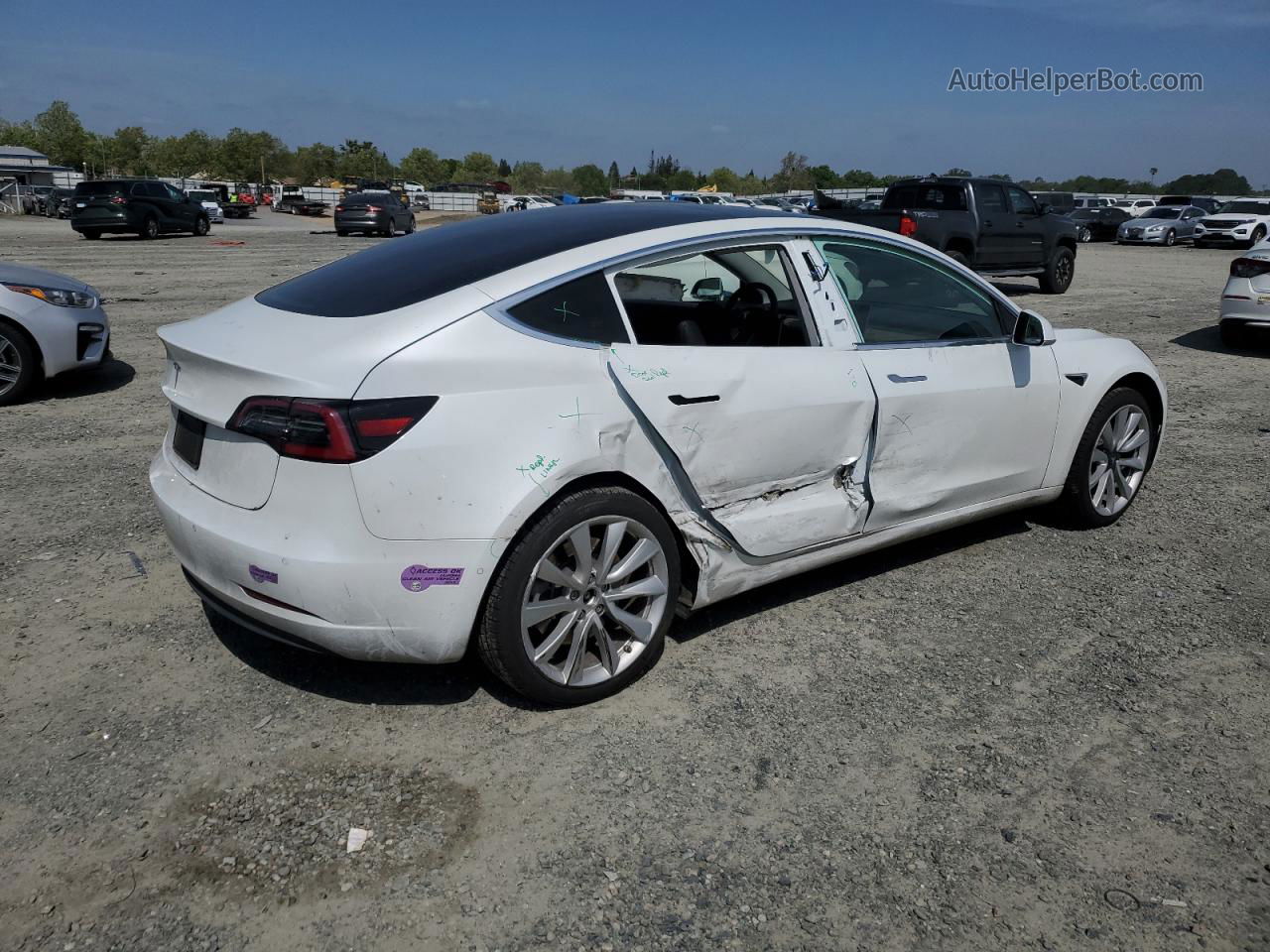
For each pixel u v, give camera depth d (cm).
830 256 396
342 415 285
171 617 389
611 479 326
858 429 388
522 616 309
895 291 416
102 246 2412
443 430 292
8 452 606
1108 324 1250
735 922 240
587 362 322
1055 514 512
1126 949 233
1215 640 388
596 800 284
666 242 353
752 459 358
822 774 298
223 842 264
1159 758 309
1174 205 3769
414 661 306
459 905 244
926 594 426
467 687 343
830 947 233
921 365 412
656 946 233
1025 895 250
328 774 294
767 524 366
